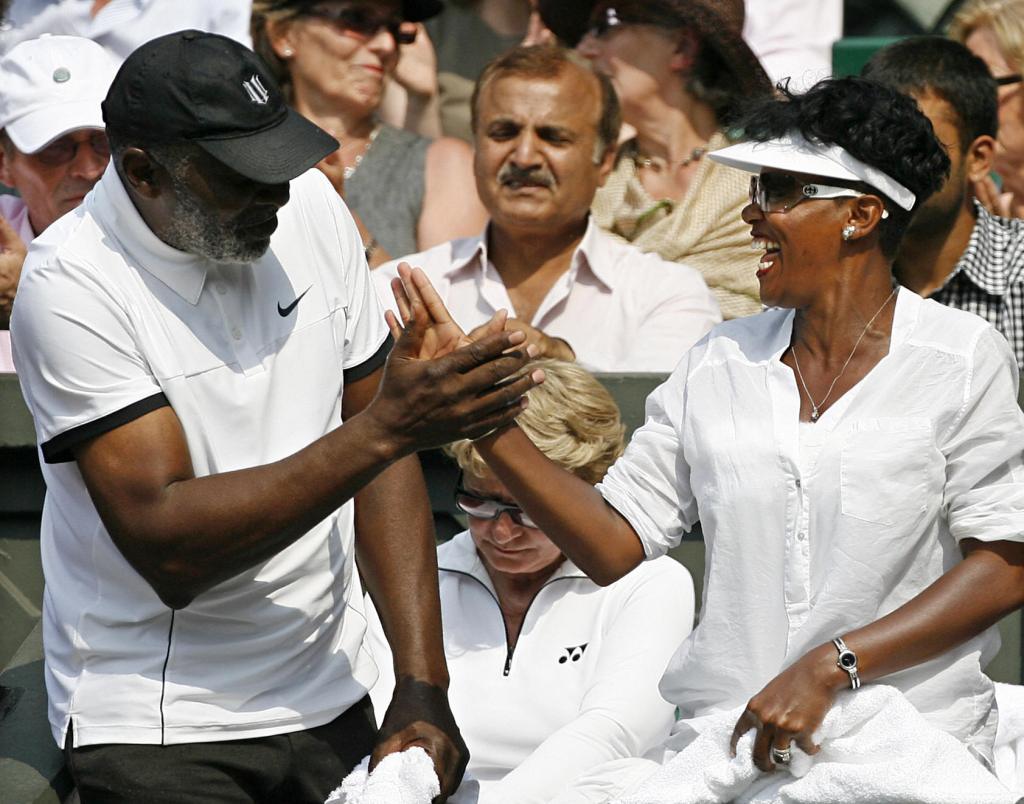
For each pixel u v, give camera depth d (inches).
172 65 356.2
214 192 356.5
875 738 360.8
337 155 718.5
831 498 368.8
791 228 375.2
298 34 708.0
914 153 373.1
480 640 473.4
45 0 727.7
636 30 706.2
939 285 647.8
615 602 470.3
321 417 390.9
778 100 383.9
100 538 384.2
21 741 438.9
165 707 385.1
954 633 362.0
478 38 786.8
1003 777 407.8
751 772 363.6
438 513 546.6
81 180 629.3
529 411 453.4
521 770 427.5
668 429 401.7
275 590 390.3
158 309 370.0
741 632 378.6
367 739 412.8
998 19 738.8
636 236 706.8
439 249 671.1
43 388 369.7
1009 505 363.6
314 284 392.5
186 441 373.7
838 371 380.2
